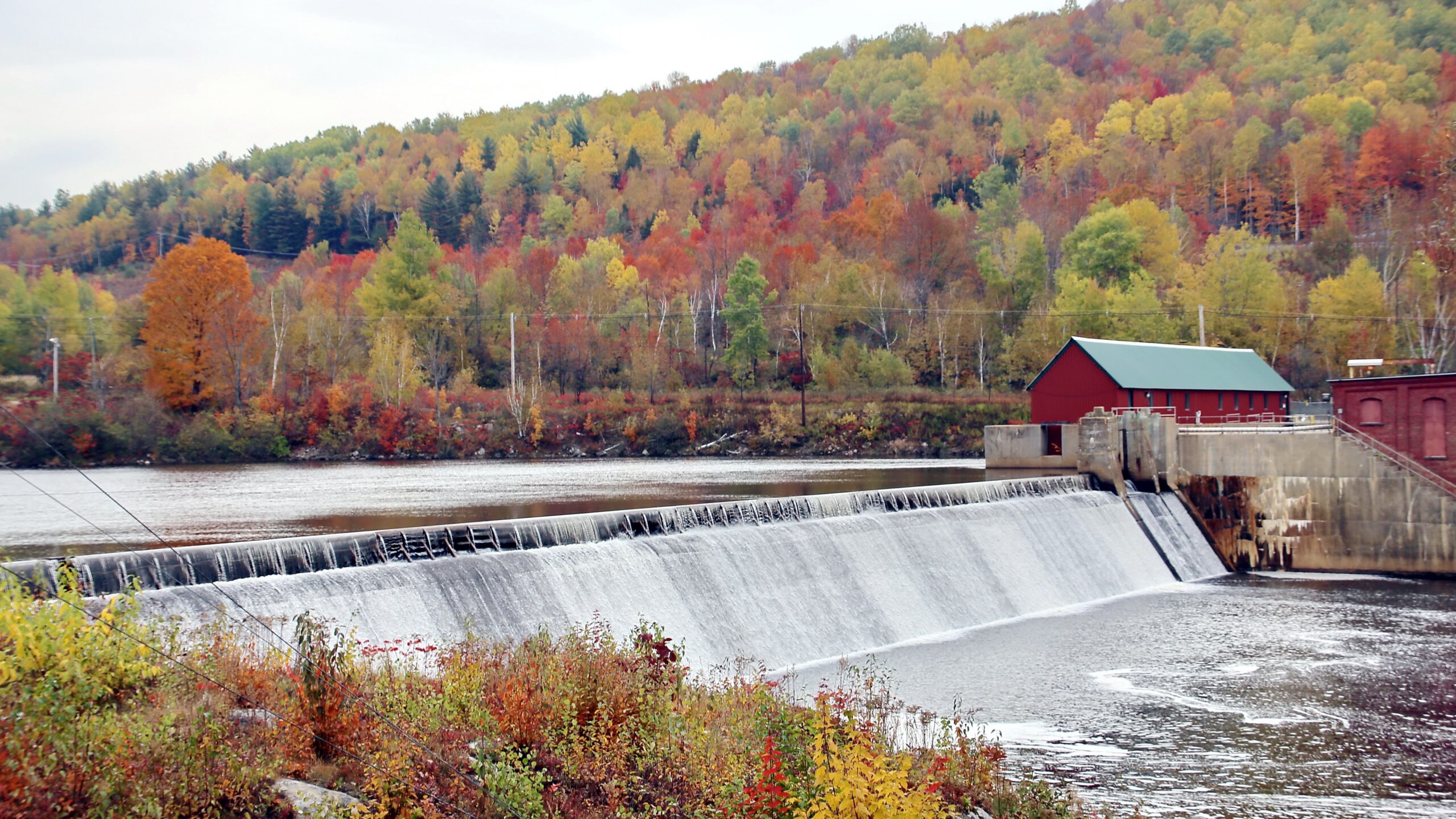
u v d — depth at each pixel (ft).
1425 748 112.68
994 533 196.34
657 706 84.07
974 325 544.21
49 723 62.34
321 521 198.70
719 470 377.91
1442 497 223.71
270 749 69.62
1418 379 226.38
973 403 495.41
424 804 67.56
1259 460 243.40
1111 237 561.84
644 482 309.83
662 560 142.41
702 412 505.66
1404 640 161.89
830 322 565.94
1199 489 250.37
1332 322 490.90
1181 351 315.78
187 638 90.79
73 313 488.85
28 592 79.71
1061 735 115.75
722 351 583.17
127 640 74.33
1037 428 290.15
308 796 66.39
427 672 97.76
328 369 489.26
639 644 94.99
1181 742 114.11
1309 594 207.10
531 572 127.24
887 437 484.33
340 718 73.36
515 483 305.32
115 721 65.41
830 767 74.08
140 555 101.60
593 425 490.90
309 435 440.45
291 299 594.24
